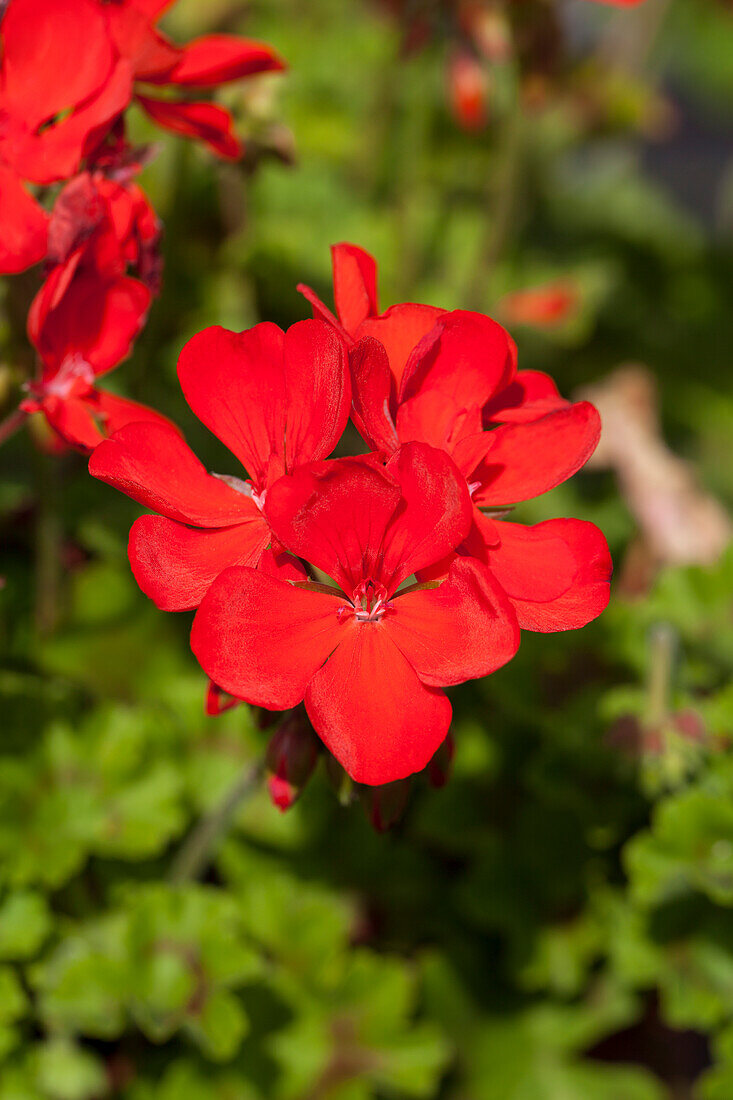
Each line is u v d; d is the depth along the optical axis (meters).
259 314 0.70
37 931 0.47
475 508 0.37
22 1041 0.49
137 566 0.36
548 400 0.38
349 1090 0.50
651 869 0.48
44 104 0.40
